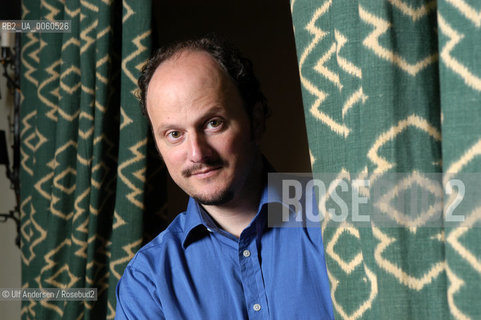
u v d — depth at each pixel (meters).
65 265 1.48
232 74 0.89
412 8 0.58
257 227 0.96
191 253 1.00
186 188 0.90
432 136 0.58
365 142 0.60
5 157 2.17
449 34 0.53
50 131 1.56
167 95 0.85
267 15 2.81
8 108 2.20
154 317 0.98
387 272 0.58
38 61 1.70
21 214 1.71
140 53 1.27
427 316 0.57
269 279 0.94
